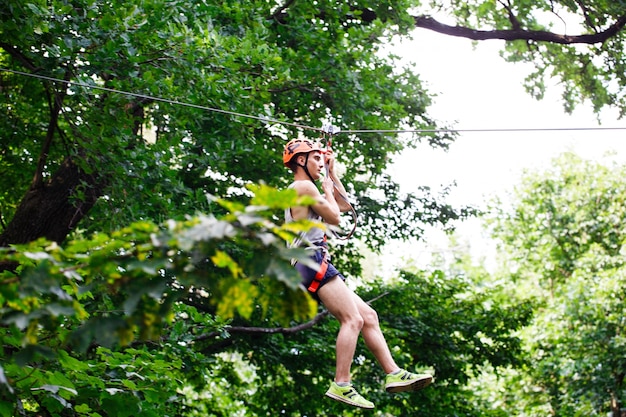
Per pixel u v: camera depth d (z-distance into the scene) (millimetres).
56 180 10219
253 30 10797
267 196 2660
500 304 17547
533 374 21172
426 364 15164
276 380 14609
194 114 9508
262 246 2732
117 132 8859
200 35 9117
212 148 10070
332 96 11734
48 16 8102
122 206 8977
